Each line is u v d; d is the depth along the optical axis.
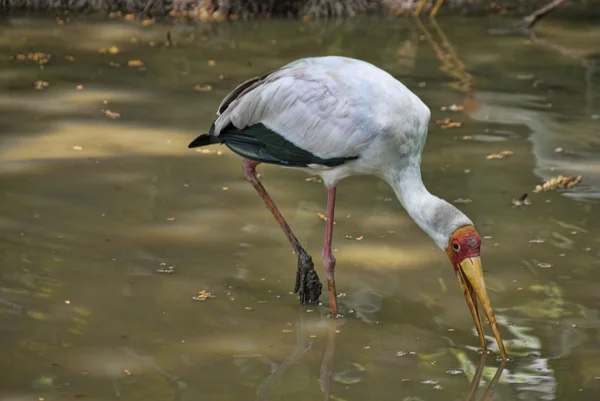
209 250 8.69
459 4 19.22
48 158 10.65
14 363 6.73
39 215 9.23
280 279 8.23
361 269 8.48
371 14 18.39
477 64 14.93
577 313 7.68
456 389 6.59
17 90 13.08
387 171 7.39
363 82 7.35
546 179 10.39
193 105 12.59
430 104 12.89
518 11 18.84
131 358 6.88
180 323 7.43
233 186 10.16
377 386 6.62
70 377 6.58
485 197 9.91
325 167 7.46
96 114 12.16
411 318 7.65
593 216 9.47
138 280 8.09
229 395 6.43
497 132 11.84
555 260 8.56
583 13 18.67
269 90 7.52
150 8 18.09
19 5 18.17
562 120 12.31
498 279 8.23
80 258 8.41
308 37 16.50
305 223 9.32
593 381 6.69
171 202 9.69
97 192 9.82
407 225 9.38
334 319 7.61
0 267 8.18
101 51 15.25
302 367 6.86
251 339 7.25
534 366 6.91
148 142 11.26
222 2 17.88
